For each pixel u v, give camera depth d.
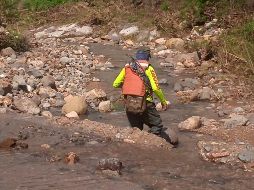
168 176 7.07
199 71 15.16
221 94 12.38
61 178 6.75
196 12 21.09
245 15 19.16
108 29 23.36
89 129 9.27
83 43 21.33
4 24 24.80
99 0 26.44
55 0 27.42
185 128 9.63
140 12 23.77
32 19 26.50
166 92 12.85
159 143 8.49
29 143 8.36
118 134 8.85
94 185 6.55
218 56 15.95
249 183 6.93
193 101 12.04
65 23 25.47
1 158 7.49
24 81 12.53
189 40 19.23
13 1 27.05
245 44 15.34
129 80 8.23
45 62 15.74
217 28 19.83
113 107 11.27
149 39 21.12
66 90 12.60
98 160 7.59
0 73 13.41
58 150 8.03
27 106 10.50
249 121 9.97
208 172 7.32
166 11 22.78
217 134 9.28
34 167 7.14
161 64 16.36
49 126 9.38
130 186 6.57
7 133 8.82
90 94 11.85
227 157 7.91
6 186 6.41
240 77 14.06
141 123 8.89
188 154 8.14
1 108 10.30
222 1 20.81
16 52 17.31
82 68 15.25
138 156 7.91
